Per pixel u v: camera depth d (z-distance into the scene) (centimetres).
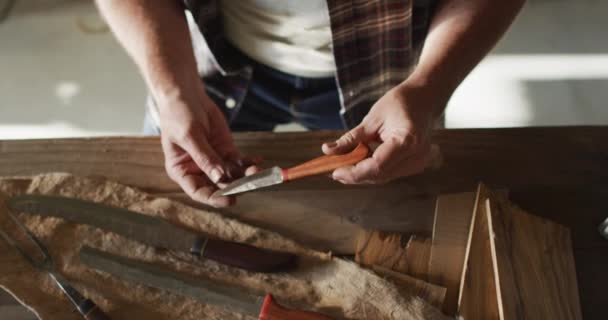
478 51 77
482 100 185
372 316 65
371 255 73
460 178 80
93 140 83
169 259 71
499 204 72
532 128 85
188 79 79
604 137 84
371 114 69
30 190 76
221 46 95
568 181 80
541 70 192
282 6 84
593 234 75
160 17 81
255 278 69
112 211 74
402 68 94
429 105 70
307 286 69
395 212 77
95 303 66
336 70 90
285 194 78
